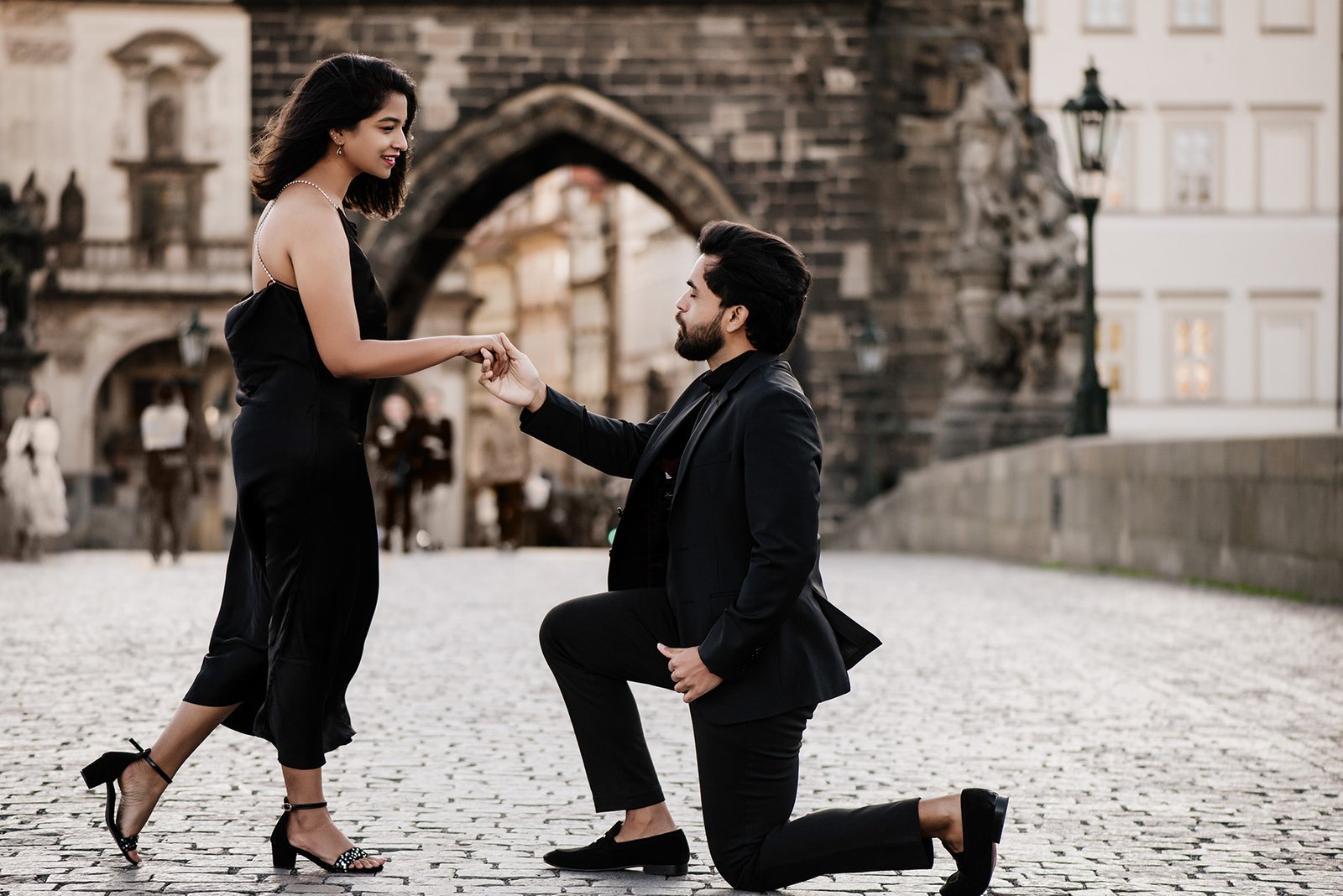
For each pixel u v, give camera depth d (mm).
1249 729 8172
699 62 36000
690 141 36031
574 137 36344
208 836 5711
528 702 8938
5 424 28188
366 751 7453
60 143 41656
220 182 42344
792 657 4996
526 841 5738
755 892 5062
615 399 79812
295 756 5234
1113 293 52125
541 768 7078
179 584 18391
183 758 5402
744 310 5172
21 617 13750
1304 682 9789
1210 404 52156
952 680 9922
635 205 77812
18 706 8578
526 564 23031
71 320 43062
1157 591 16078
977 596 15992
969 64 28906
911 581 18375
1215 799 6535
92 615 13945
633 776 5348
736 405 5070
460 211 38625
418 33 35719
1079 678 9984
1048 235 28391
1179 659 10875
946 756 7422
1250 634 12219
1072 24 52125
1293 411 52094
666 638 5305
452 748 7551
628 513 5391
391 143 5355
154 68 41750
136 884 5023
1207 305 52156
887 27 36844
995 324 28172
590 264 82500
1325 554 14211
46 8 41344
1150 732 8094
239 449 5238
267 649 5363
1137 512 18359
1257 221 52125
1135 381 52094
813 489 4930
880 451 36156
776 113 36062
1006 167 28375
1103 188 21281
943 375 36469
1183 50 52062
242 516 5273
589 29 35875
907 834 4746
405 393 66312
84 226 42125
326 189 5363
